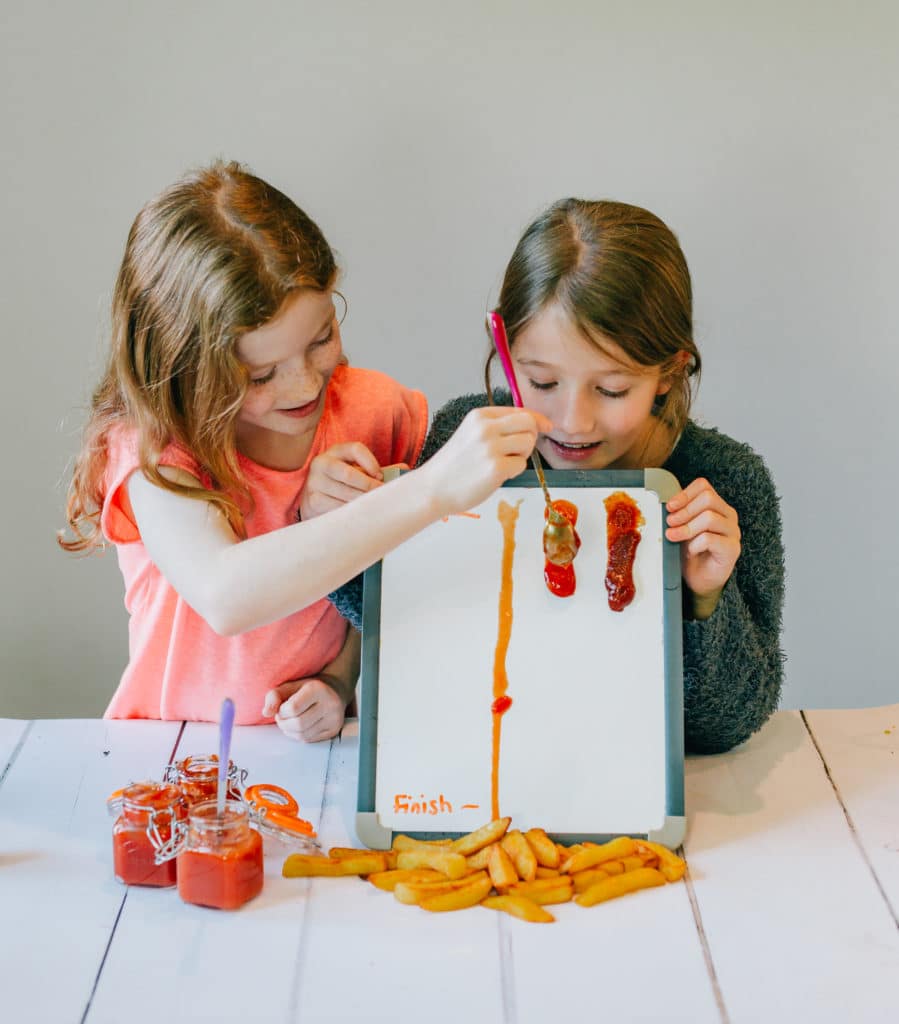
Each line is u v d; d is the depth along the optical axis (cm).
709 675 116
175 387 113
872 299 206
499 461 99
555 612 109
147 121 197
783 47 196
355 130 198
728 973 92
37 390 206
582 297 106
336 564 101
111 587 216
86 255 202
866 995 90
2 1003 89
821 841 110
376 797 108
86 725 133
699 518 108
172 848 102
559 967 93
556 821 108
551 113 198
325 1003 89
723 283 205
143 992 90
